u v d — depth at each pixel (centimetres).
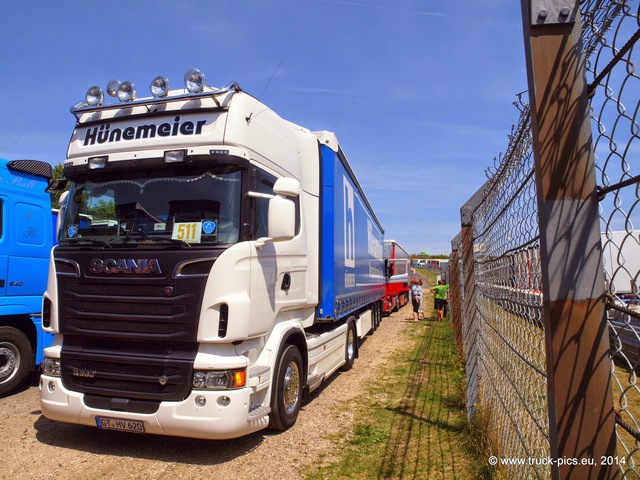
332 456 483
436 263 6812
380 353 1120
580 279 184
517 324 329
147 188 493
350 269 898
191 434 436
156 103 504
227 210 470
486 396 508
